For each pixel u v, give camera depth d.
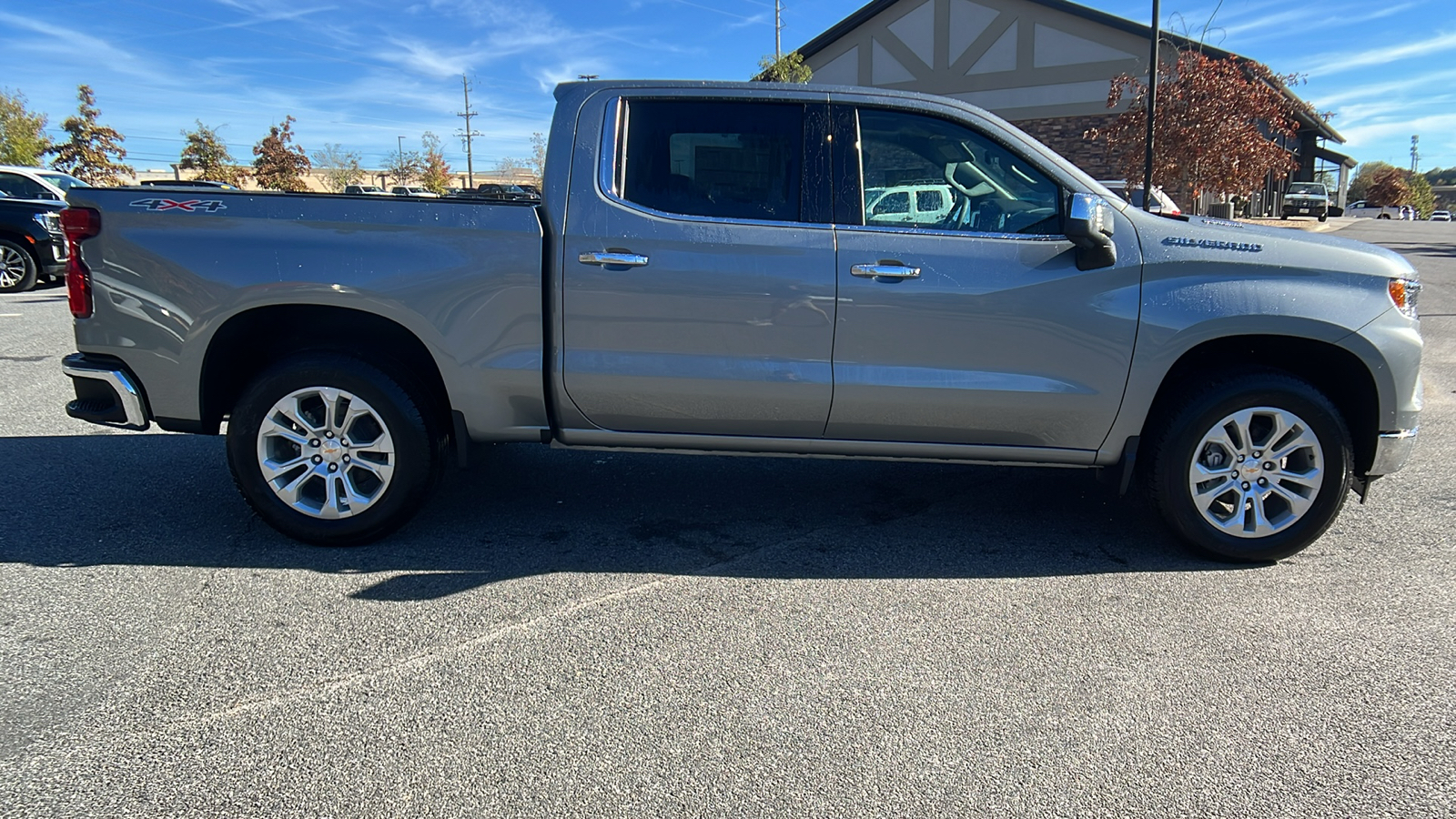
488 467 5.14
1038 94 24.30
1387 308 3.71
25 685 2.83
